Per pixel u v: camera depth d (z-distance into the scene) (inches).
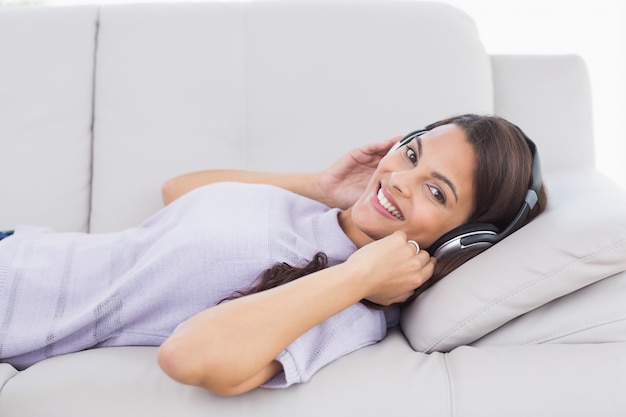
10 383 38.2
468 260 44.1
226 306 35.6
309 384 36.7
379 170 46.5
